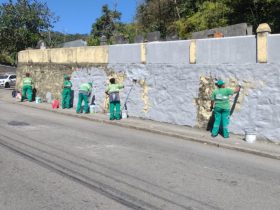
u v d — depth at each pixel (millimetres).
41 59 25297
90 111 20078
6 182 8125
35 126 15500
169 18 37188
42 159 10094
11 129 14594
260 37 13133
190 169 9570
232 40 13914
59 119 18016
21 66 28125
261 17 25172
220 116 13656
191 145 12797
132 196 7441
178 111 15992
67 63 22562
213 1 31078
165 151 11633
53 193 7496
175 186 8141
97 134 14227
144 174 8977
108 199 7242
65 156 10516
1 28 34406
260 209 6957
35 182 8148
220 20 27641
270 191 7988
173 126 15820
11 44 35375
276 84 12820
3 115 18531
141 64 17516
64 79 21938
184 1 35875
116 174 8906
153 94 17016
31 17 35125
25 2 35312
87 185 8031
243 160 10867
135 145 12398
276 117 12836
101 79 19922
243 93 13625
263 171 9656
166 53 16359
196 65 15172
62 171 9016
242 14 26219
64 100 21672
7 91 35031
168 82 16328
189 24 30531
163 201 7227
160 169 9469
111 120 17266
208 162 10406
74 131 14664
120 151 11375
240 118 13719
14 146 11570
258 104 13250
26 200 7102
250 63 13430
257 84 13273
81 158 10344
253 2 24672
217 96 13516
